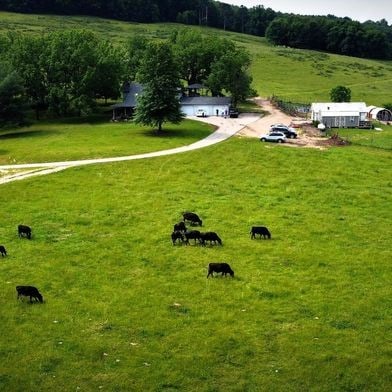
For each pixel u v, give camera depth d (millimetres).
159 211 59688
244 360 32000
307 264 45969
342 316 37156
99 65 126625
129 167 77062
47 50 128750
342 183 71562
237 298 39656
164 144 91750
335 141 95938
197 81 161875
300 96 172875
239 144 91312
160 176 73500
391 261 46750
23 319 36500
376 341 33969
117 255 47625
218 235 52500
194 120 121562
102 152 85250
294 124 115000
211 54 156625
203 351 32844
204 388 29484
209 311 37781
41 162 80750
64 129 111438
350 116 120625
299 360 31969
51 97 123375
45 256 47281
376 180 73062
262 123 118188
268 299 39688
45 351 32688
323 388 29547
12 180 71000
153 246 49688
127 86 137000
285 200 64375
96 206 61312
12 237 51688
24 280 42500
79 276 43406
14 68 123000
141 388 29453
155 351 32844
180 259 46750
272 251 48656
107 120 123750
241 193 67000
